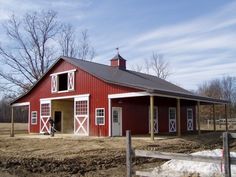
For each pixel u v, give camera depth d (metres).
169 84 38.66
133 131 29.86
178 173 12.02
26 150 19.31
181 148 21.62
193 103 36.22
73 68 30.45
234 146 23.38
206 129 42.69
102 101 27.77
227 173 8.45
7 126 52.94
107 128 27.23
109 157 16.73
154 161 16.09
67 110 33.88
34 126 33.88
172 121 36.09
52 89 32.19
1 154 17.95
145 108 31.98
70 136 27.59
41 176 13.09
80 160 15.89
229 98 85.88
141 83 30.66
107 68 33.28
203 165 12.09
